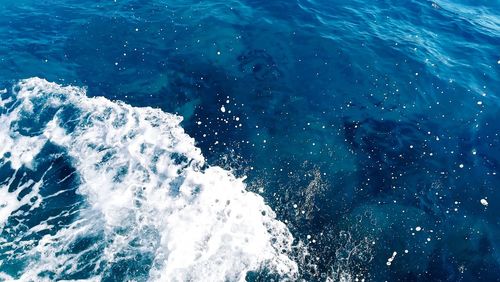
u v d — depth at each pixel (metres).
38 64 8.01
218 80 7.98
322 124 7.32
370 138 7.15
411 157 6.89
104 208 5.78
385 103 7.79
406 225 5.91
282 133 7.12
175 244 5.40
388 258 5.51
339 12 10.30
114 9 9.54
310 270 5.30
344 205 6.13
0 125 6.82
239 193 6.16
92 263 5.12
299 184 6.36
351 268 5.36
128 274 5.05
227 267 5.24
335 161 6.75
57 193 5.96
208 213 5.82
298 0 10.55
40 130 6.80
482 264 5.51
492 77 8.65
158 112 7.29
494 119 7.63
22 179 6.12
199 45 8.73
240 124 7.21
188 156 6.59
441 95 8.05
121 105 7.33
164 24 9.20
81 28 8.91
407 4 10.96
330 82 8.13
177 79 7.93
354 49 8.95
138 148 6.62
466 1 11.73
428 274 5.37
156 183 6.15
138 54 8.39
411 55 8.93
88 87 7.63
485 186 6.50
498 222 6.04
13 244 5.29
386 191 6.36
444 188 6.45
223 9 9.86
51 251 5.22
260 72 8.23
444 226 5.94
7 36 8.59
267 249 5.48
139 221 5.64
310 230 5.77
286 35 9.23
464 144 7.14
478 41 9.77
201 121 7.20
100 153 6.50
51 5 9.63
